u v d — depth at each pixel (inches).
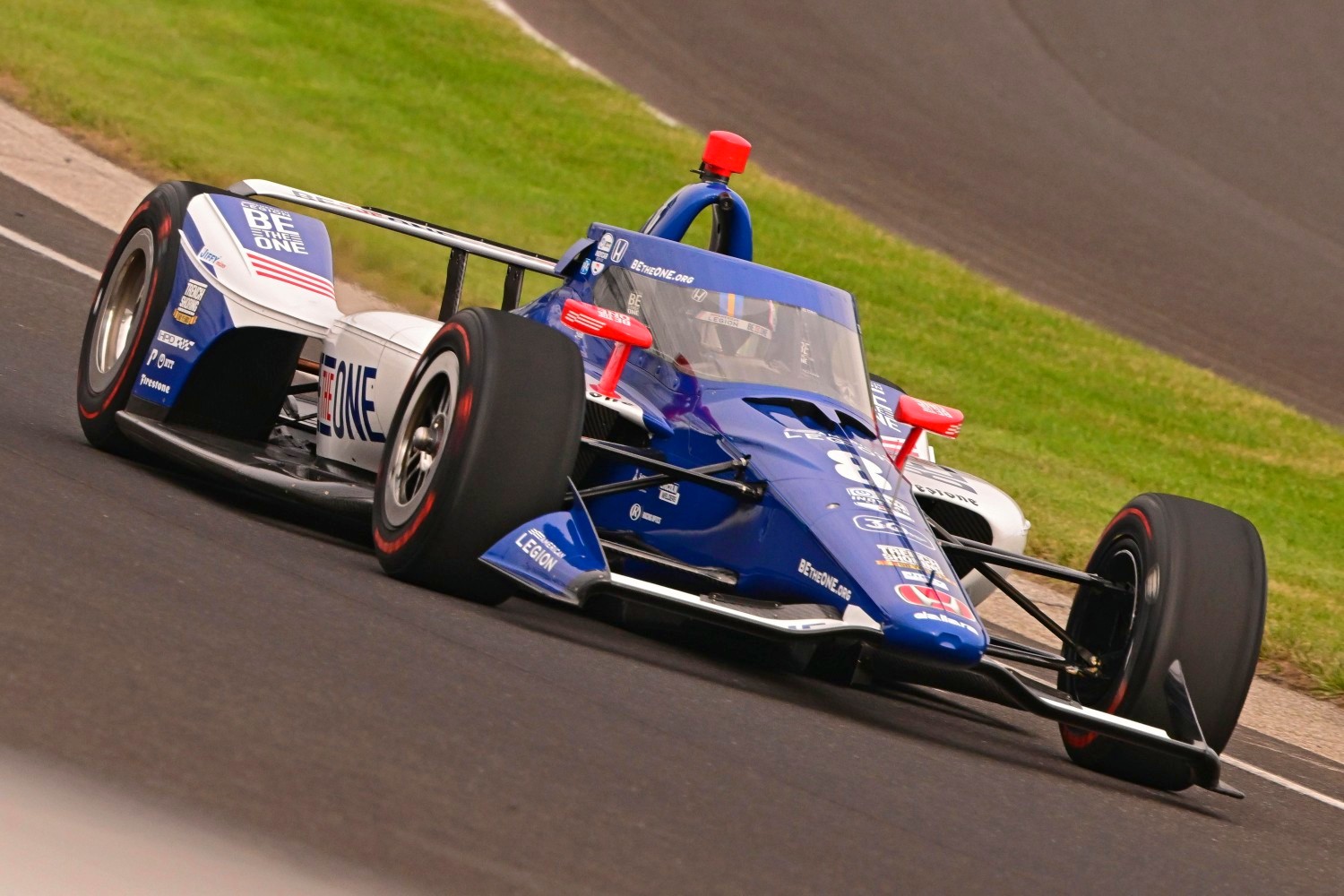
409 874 414.3
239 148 2085.4
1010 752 772.0
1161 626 757.9
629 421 821.9
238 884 393.4
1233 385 2391.7
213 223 947.3
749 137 3125.0
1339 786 878.4
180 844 405.1
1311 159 3784.5
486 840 446.3
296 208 1884.8
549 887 426.3
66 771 426.3
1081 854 584.7
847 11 4215.1
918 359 2133.4
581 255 911.0
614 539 810.8
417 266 1852.9
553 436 733.3
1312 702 1118.4
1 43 2213.3
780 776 581.0
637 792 518.0
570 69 3164.4
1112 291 2785.4
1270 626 1259.8
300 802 440.8
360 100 2591.0
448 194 2226.9
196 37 2652.6
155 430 891.4
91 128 1968.5
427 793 469.1
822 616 711.7
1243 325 2760.8
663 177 2632.9
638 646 758.5
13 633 511.5
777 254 2417.6
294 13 2992.1
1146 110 3927.2
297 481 828.0
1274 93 4202.8
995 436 1875.0
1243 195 3489.2
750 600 743.1
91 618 545.6
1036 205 3161.9
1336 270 3152.1
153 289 928.9
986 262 2763.3
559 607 808.9
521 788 493.0
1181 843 647.8
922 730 761.6
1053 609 1218.6
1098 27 4488.2
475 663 622.5
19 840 393.4
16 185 1675.7
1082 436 1980.8
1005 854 557.6
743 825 513.3
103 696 478.0
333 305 948.6
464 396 730.8
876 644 692.1
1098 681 798.5
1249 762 885.2
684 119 3090.6
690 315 836.6
